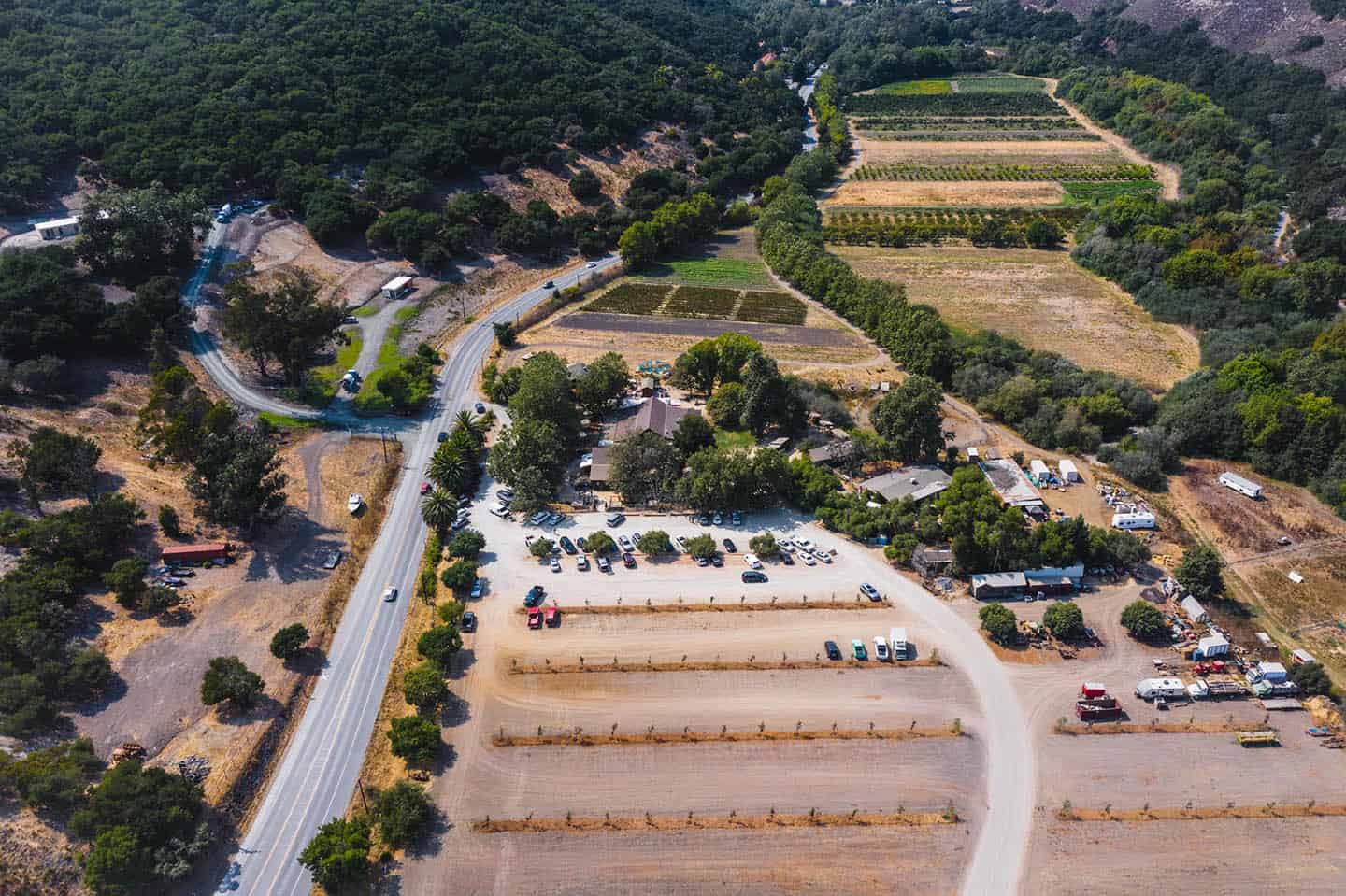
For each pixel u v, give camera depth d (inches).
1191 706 4296.3
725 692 4360.2
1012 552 5078.7
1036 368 7544.3
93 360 6722.4
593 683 4402.1
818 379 7623.0
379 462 6274.6
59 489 5246.1
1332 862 3560.5
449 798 3774.6
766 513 5821.9
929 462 6269.7
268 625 4672.7
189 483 5098.4
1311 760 4013.3
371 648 4584.2
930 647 4660.4
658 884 3440.0
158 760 3821.4
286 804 3720.5
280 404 6909.5
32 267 6781.5
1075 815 3740.2
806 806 3772.1
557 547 5418.3
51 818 3408.0
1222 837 3656.5
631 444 5925.2
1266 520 5792.3
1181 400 6875.0
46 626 4244.6
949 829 3678.6
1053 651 4630.9
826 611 4911.4
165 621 4601.4
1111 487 6092.5
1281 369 6934.1
